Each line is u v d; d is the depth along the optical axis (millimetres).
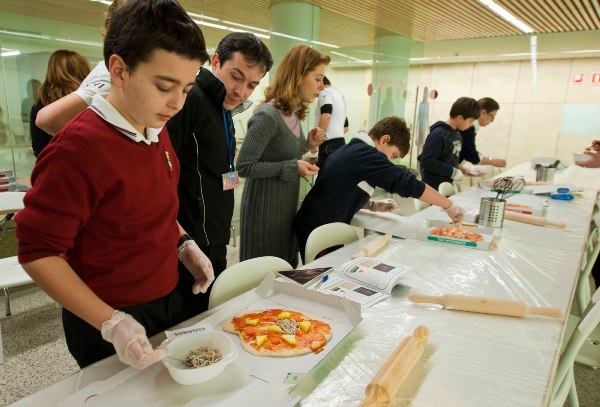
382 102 5227
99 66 918
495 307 1022
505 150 6672
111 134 723
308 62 1728
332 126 3434
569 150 6176
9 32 2957
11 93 3078
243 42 1306
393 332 927
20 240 665
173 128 1234
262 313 965
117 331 659
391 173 1787
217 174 1404
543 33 4836
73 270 714
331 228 1688
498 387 735
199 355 742
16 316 2342
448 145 3172
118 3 774
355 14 4066
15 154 3186
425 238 1682
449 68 6891
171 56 643
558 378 1028
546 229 1921
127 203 763
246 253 1924
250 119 1782
